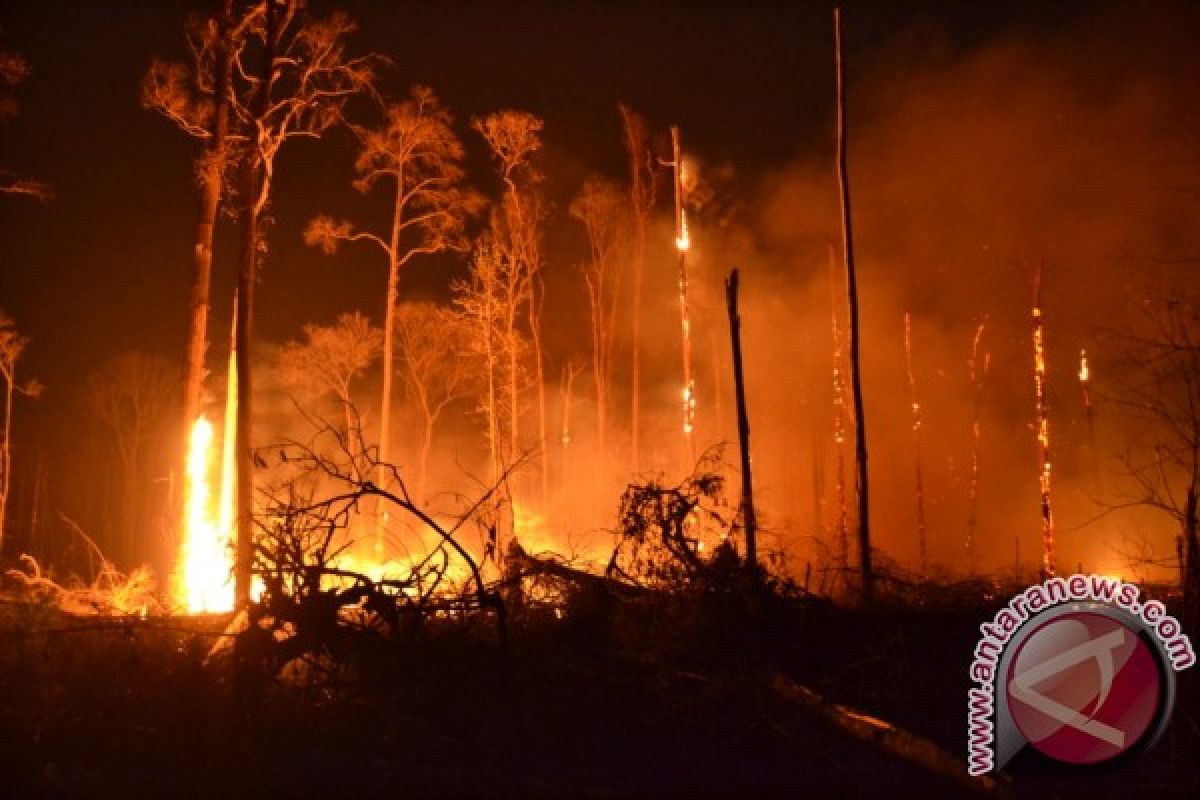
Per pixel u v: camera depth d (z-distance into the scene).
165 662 9.69
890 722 8.85
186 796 7.46
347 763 8.15
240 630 9.81
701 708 9.11
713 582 10.81
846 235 15.36
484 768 8.04
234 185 18.72
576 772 7.97
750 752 8.36
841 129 15.77
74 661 9.69
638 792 7.52
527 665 9.77
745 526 12.25
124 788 7.58
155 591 16.95
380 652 9.65
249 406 14.73
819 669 10.06
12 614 9.88
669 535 11.43
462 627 10.09
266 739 8.56
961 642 10.16
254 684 9.09
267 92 16.69
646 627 10.59
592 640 10.97
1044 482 21.39
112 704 9.12
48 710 8.83
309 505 10.76
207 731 8.65
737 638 10.30
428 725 8.86
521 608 11.63
